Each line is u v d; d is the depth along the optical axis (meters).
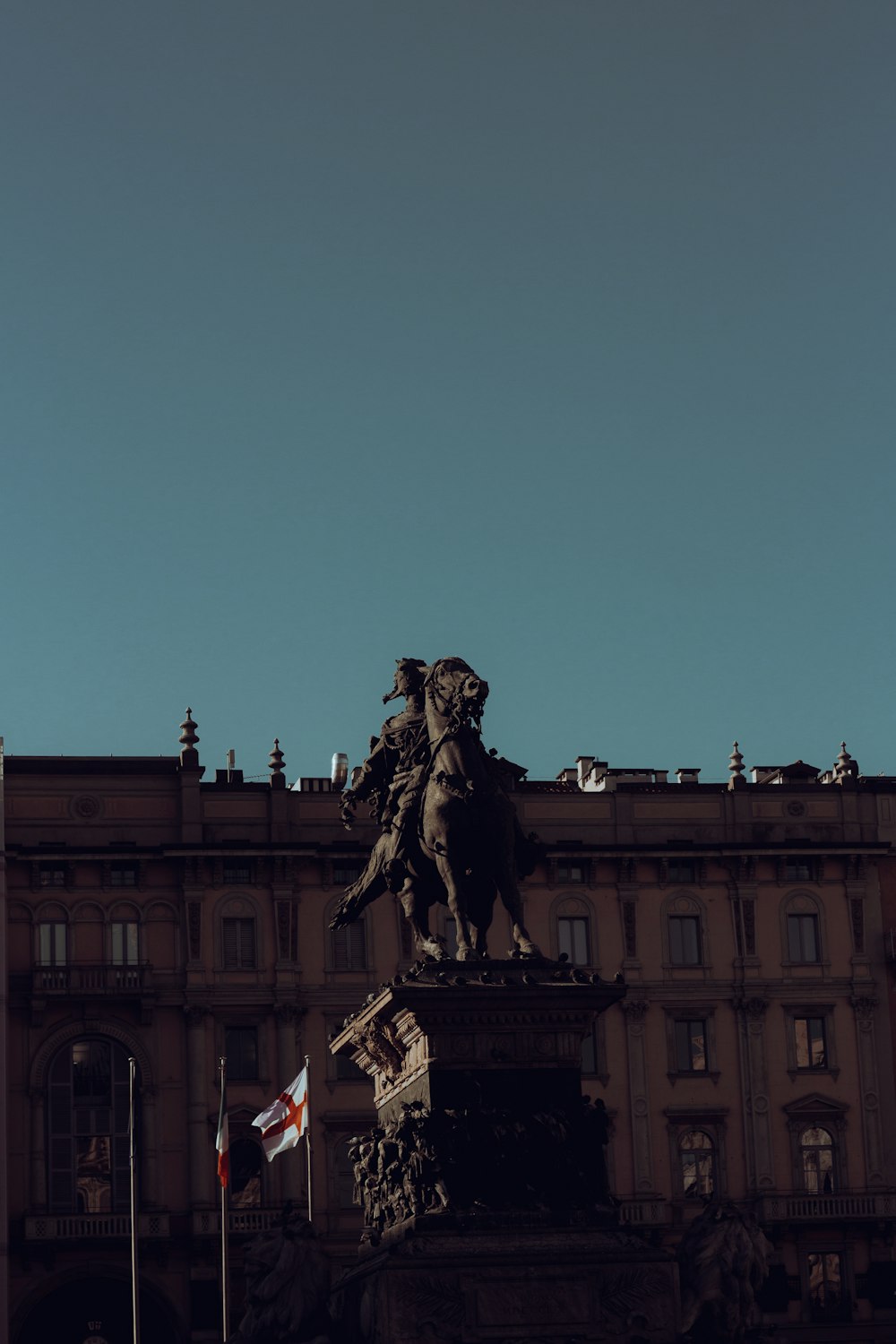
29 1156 72.81
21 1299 71.81
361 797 20.69
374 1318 17.72
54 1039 73.88
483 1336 17.47
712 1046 77.88
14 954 74.19
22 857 74.69
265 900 75.94
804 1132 77.56
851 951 79.31
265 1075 74.69
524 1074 18.44
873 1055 78.50
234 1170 73.75
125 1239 72.25
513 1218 17.91
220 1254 72.50
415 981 18.52
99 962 74.69
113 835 75.94
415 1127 18.20
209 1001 74.75
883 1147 77.69
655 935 78.31
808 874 79.75
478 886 19.80
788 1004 78.44
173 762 77.06
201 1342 71.88
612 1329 17.62
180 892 75.56
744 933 78.69
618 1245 17.86
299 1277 19.06
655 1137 76.69
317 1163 73.94
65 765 76.25
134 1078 55.91
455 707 19.58
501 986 18.39
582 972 18.70
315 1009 75.38
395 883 20.14
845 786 80.94
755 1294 18.86
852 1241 76.38
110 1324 72.50
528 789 79.50
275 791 77.00
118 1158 73.50
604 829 79.25
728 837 79.69
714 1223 18.95
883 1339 75.44
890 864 80.38
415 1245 17.69
